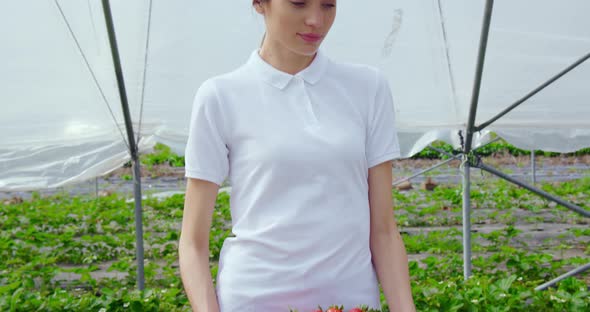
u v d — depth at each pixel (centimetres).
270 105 187
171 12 470
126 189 1557
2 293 547
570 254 807
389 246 195
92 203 1136
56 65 490
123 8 459
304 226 183
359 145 187
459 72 512
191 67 516
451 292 491
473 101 504
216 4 472
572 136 592
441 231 916
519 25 480
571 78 521
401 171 1811
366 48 505
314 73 189
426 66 513
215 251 771
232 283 189
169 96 533
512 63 507
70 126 538
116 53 464
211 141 190
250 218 188
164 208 1092
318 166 183
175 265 753
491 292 496
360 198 189
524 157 1958
